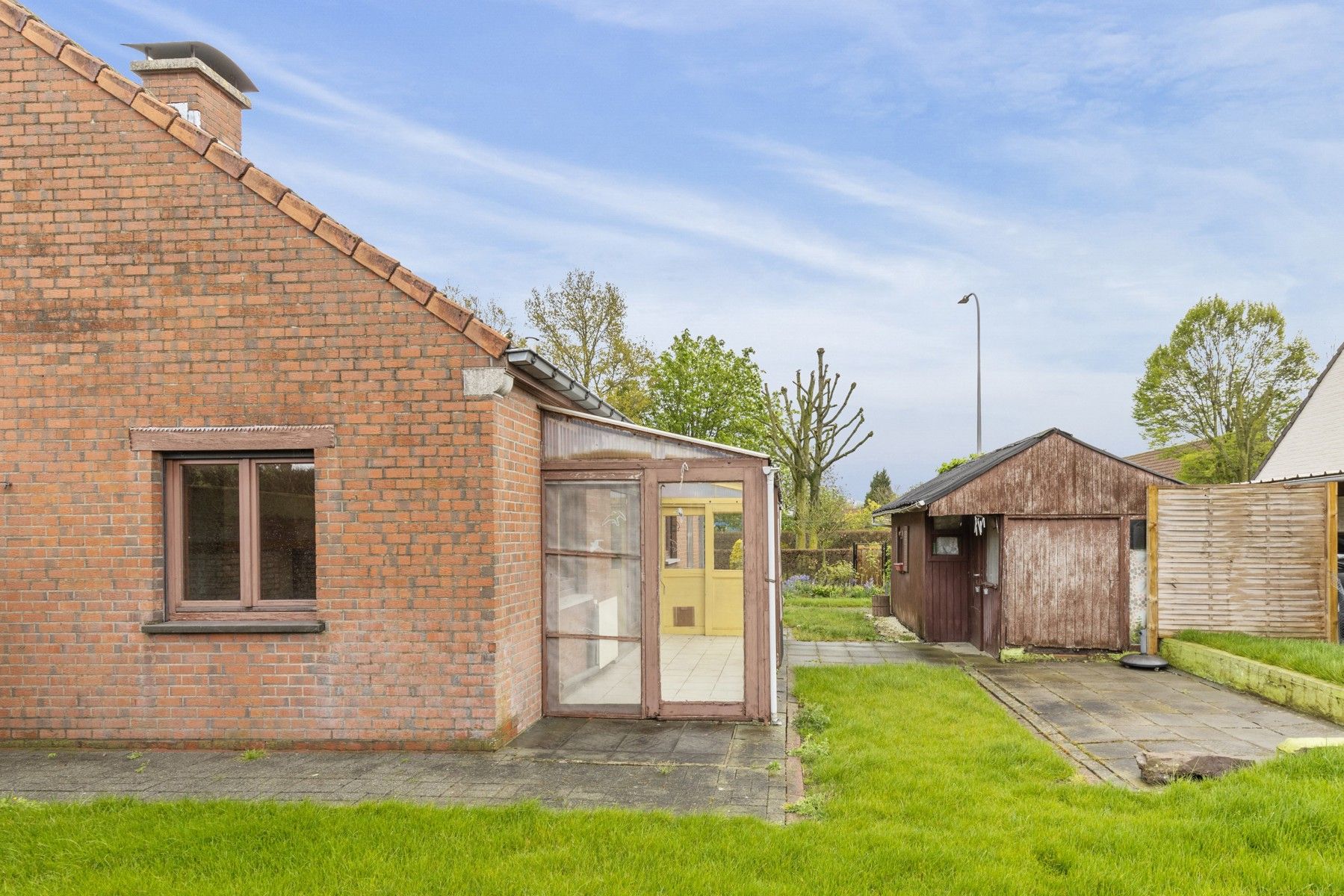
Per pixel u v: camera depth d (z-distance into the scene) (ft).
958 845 16.47
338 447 23.93
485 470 23.62
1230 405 105.70
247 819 17.79
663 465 27.09
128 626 24.06
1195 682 34.35
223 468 24.85
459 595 23.58
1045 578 40.93
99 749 23.97
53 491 24.21
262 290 24.07
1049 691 32.60
